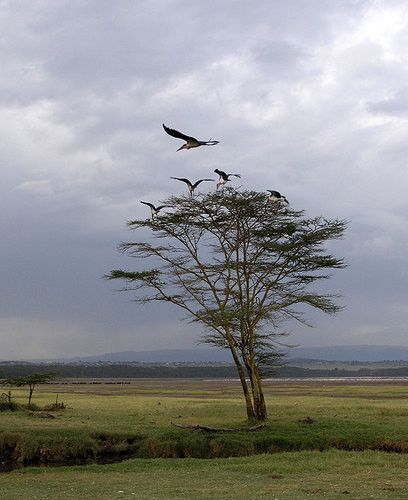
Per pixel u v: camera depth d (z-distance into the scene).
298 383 130.25
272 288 36.56
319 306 36.50
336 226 36.19
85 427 33.41
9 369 172.12
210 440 29.03
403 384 114.81
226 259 36.59
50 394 76.00
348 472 21.56
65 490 19.39
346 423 32.94
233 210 35.56
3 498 17.91
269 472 21.98
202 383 146.38
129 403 54.41
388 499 16.08
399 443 28.03
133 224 37.41
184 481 20.48
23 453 29.11
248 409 36.44
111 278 37.28
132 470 24.08
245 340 36.72
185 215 36.16
